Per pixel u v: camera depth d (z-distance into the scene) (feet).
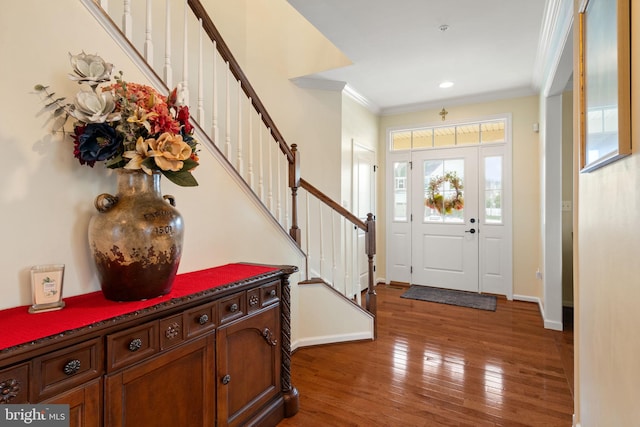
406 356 8.95
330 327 9.77
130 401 3.61
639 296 3.10
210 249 6.33
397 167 16.67
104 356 3.37
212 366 4.67
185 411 4.26
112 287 4.01
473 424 6.16
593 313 4.72
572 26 6.70
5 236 3.72
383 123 16.87
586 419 5.16
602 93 3.95
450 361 8.63
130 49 5.00
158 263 4.10
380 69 11.39
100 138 3.96
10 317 3.46
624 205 3.50
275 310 6.04
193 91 9.07
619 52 3.32
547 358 8.74
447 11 7.96
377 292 15.25
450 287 15.53
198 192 6.10
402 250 16.57
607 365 4.06
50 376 2.96
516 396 7.04
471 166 14.97
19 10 3.83
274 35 11.64
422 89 13.55
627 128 3.30
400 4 7.66
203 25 6.45
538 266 13.47
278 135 8.64
